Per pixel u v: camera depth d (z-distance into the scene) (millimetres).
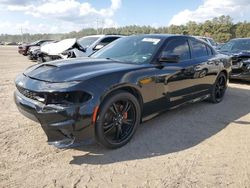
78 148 3598
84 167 3150
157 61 4234
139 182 2898
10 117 4691
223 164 3326
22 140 3771
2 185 2744
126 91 3670
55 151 3498
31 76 3547
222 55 6258
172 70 4410
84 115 3191
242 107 5938
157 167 3209
